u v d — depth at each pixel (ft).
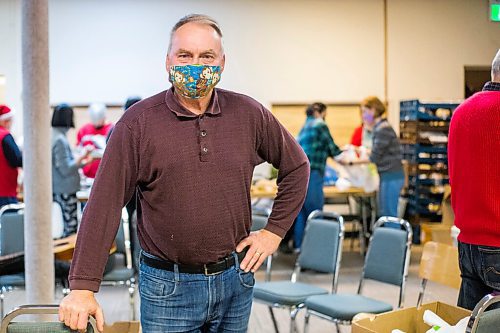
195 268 6.77
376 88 29.58
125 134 6.50
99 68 28.55
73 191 19.95
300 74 29.48
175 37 6.53
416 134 26.53
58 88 28.40
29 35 12.49
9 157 18.19
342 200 27.45
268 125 6.98
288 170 7.22
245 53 29.17
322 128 22.89
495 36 22.11
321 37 29.43
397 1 29.07
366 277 13.85
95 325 6.15
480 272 8.87
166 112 6.56
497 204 8.57
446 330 8.10
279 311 17.67
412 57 28.63
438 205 26.21
